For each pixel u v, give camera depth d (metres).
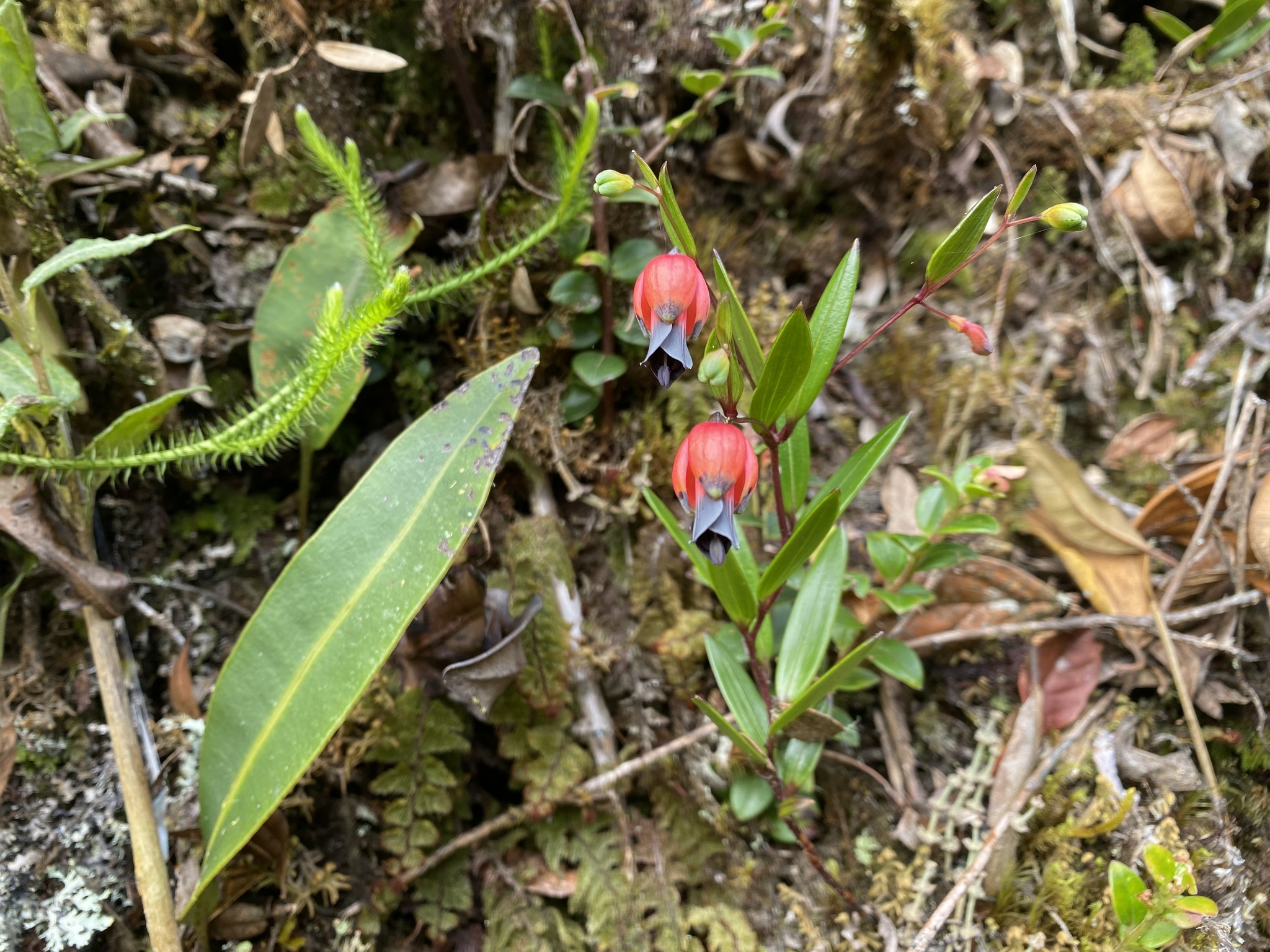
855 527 0.24
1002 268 0.27
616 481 0.24
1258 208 0.27
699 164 0.26
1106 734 0.22
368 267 0.22
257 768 0.17
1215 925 0.19
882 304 0.27
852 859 0.22
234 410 0.24
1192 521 0.23
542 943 0.21
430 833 0.21
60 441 0.19
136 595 0.22
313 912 0.20
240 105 0.24
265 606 0.18
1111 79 0.28
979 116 0.27
